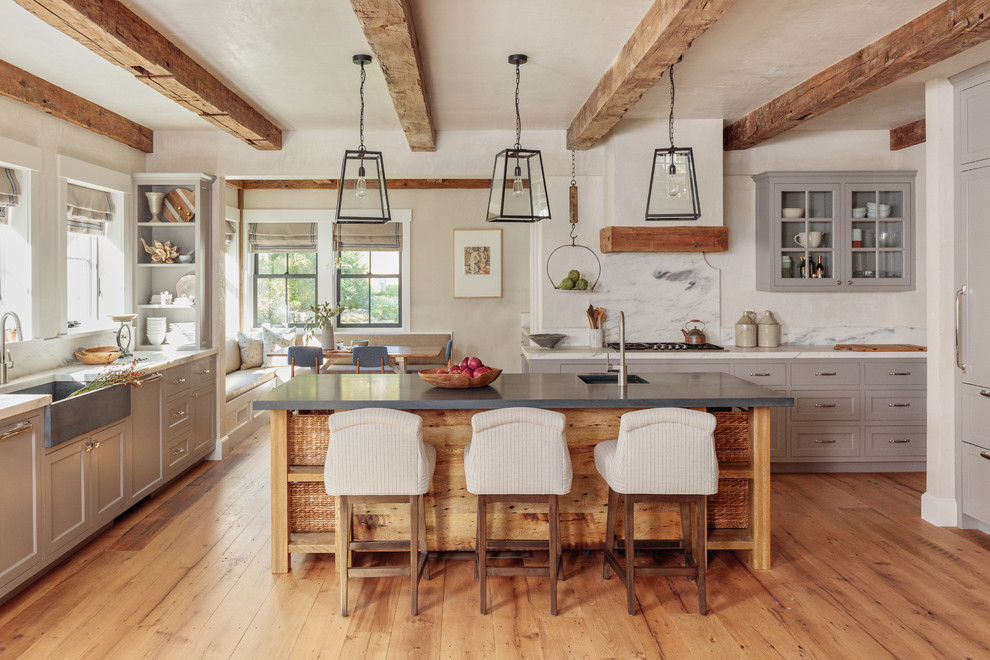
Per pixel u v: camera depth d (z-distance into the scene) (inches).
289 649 101.5
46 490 124.1
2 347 142.3
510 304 325.4
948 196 156.1
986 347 146.2
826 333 223.8
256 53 142.4
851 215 208.8
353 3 102.8
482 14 121.8
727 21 126.9
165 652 100.3
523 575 112.8
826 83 154.9
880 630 107.1
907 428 202.2
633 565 112.5
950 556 137.4
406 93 150.3
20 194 158.9
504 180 139.3
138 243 207.9
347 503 113.4
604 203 213.8
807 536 149.3
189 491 181.9
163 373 177.5
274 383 289.3
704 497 113.0
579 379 152.9
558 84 163.3
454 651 101.1
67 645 102.0
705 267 219.8
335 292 324.5
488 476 111.3
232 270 309.0
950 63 143.1
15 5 118.6
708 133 203.0
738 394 130.6
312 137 211.2
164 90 145.9
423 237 323.3
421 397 128.4
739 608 115.0
